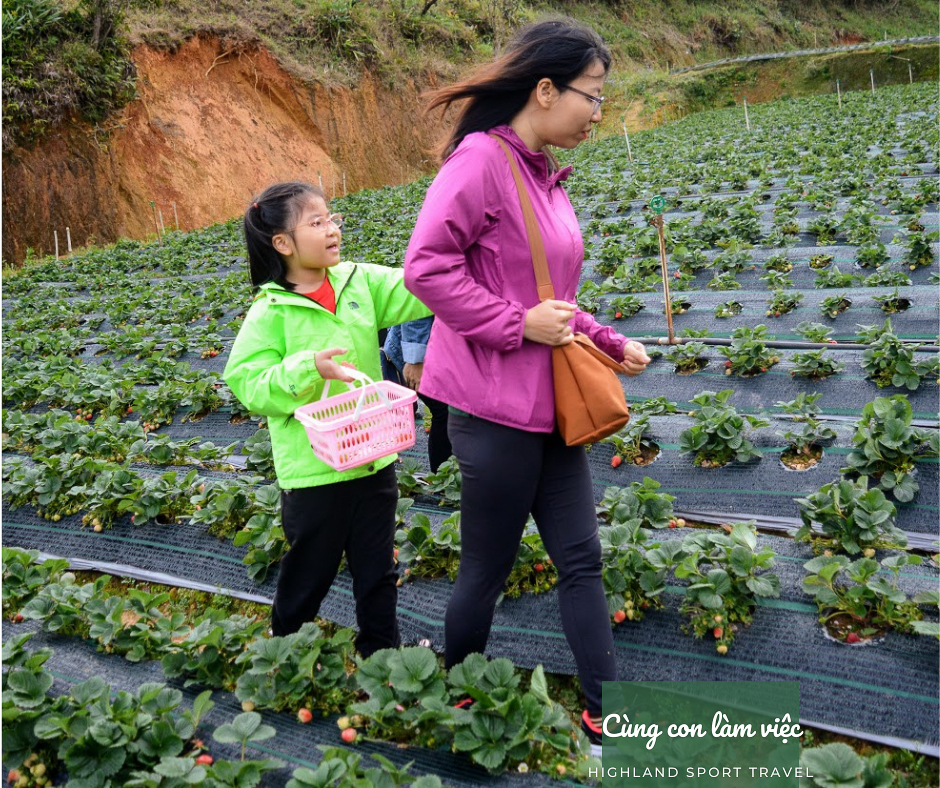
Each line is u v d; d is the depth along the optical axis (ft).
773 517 14.46
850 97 88.89
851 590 10.60
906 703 9.57
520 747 8.78
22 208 54.70
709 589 10.87
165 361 25.59
